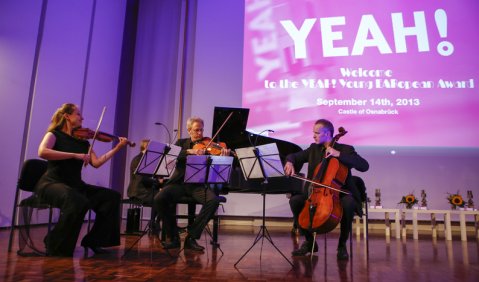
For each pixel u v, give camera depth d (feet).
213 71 20.52
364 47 18.81
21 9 14.33
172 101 21.83
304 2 19.61
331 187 8.86
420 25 18.60
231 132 13.71
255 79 19.48
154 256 8.98
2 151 13.55
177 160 10.15
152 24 22.63
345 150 9.87
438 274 7.55
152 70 22.21
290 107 19.03
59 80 16.31
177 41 22.31
